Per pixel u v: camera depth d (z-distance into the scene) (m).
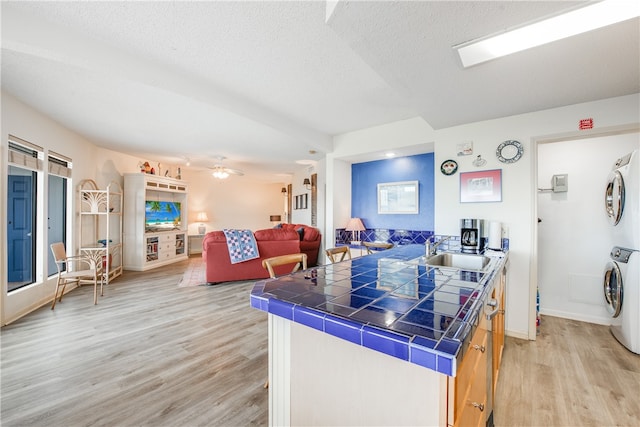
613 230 2.80
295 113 3.34
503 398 1.75
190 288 4.12
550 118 2.51
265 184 9.05
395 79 1.94
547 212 3.25
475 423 0.98
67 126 3.79
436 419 0.75
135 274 5.02
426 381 0.77
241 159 5.95
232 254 4.26
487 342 1.24
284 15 1.67
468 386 0.88
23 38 1.67
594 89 2.10
